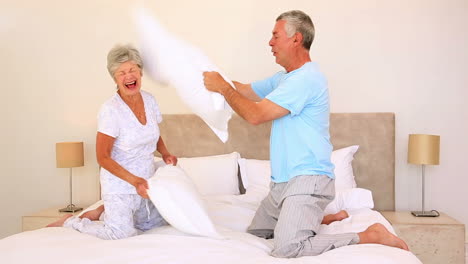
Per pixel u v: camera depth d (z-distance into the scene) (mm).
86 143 3686
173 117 3461
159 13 3566
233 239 1977
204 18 3523
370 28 3375
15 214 3805
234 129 3398
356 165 3326
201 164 3148
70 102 3688
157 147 2455
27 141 3752
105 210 2152
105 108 2098
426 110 3365
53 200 3758
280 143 2178
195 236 1996
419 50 3350
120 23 3596
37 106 3725
